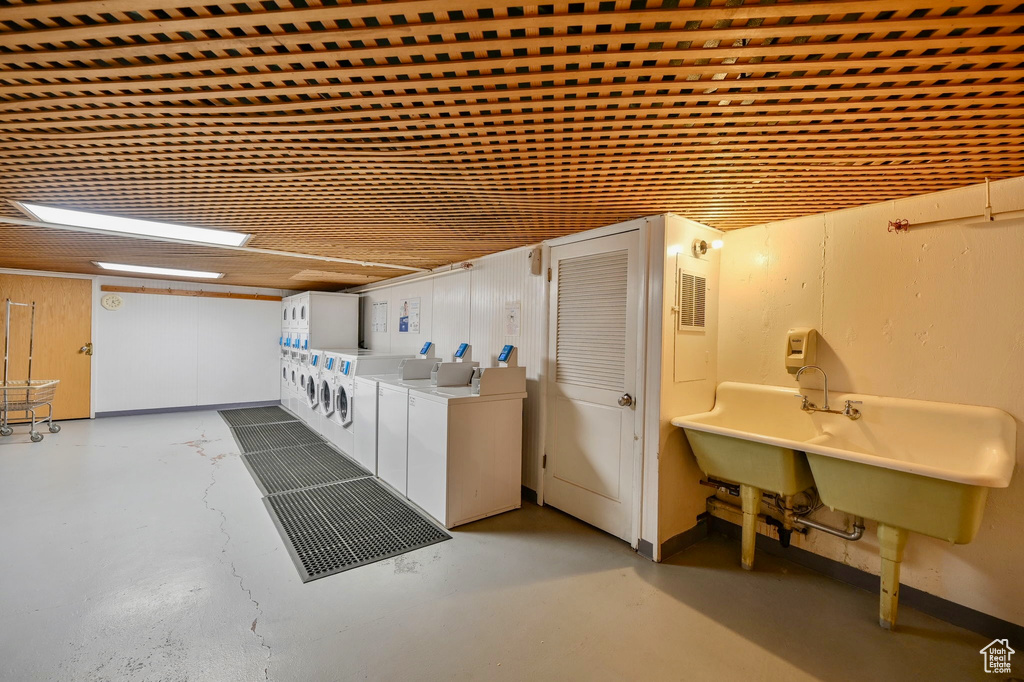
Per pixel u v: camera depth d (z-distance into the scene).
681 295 2.57
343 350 5.42
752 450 2.19
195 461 4.16
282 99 1.25
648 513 2.53
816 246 2.42
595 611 2.01
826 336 2.38
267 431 5.45
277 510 3.07
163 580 2.18
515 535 2.77
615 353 2.74
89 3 0.85
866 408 2.19
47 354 5.66
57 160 1.70
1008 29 0.91
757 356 2.68
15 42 0.97
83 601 2.00
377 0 0.86
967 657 1.75
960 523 1.61
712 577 2.33
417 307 4.98
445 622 1.91
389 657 1.70
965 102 1.19
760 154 1.60
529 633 1.85
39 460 4.08
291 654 1.70
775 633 1.88
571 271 3.06
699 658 1.73
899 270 2.13
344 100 1.23
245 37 0.96
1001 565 1.85
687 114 1.28
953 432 1.93
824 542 2.39
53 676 1.56
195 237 3.18
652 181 1.92
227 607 1.98
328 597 2.07
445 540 2.68
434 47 0.99
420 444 3.13
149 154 1.63
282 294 7.47
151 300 6.33
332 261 4.26
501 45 0.98
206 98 1.23
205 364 6.75
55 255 4.09
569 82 1.14
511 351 3.26
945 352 2.00
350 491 3.45
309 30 0.94
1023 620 1.80
